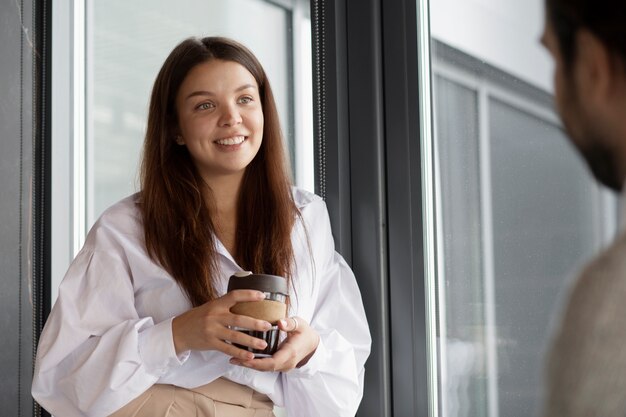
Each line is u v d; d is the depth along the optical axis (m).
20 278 1.92
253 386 1.45
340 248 1.76
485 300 1.63
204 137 1.51
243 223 1.58
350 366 1.52
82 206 2.08
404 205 1.72
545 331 1.55
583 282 0.47
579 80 0.49
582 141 0.50
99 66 2.10
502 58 1.60
